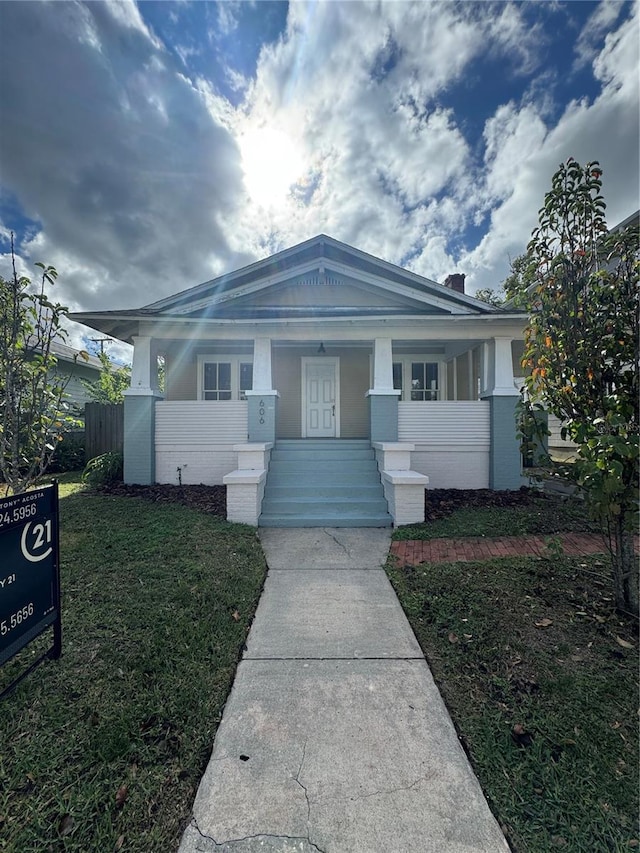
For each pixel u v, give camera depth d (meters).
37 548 2.50
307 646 2.92
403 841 1.56
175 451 7.95
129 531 5.11
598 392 3.11
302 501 6.35
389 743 2.04
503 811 1.67
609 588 3.53
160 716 2.17
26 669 2.52
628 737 1.97
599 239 3.14
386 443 6.85
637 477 2.90
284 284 8.62
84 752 1.92
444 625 3.10
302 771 1.87
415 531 5.41
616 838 1.54
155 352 8.20
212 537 4.98
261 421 7.82
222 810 1.68
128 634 2.89
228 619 3.19
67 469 10.98
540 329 3.38
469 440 7.86
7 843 1.54
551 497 7.01
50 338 3.85
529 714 2.15
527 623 2.99
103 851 1.51
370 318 7.55
